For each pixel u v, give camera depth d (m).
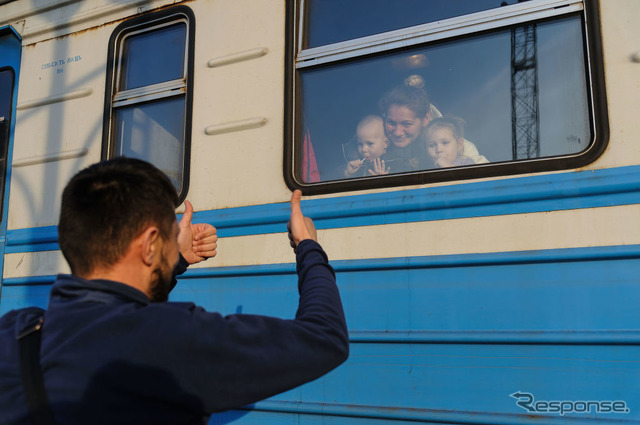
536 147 2.06
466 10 2.22
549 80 2.07
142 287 1.07
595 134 1.94
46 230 2.93
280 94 2.49
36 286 2.90
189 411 0.93
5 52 3.26
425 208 2.12
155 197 1.07
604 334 1.80
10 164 3.13
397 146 2.29
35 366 0.91
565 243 1.90
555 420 1.82
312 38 2.50
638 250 1.80
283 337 0.98
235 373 0.92
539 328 1.89
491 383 1.92
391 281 2.13
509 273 1.96
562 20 2.08
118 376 0.89
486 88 2.18
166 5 2.82
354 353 2.15
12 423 0.88
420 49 2.30
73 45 3.06
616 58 1.96
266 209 2.43
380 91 2.35
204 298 2.50
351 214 2.25
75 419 0.87
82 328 0.94
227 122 2.59
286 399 2.24
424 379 2.02
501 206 2.01
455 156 2.18
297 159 2.43
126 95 2.87
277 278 2.36
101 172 1.07
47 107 3.07
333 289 1.12
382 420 2.06
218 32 2.68
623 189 1.86
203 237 1.62
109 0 2.98
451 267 2.04
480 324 1.97
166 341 0.91
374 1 2.39
